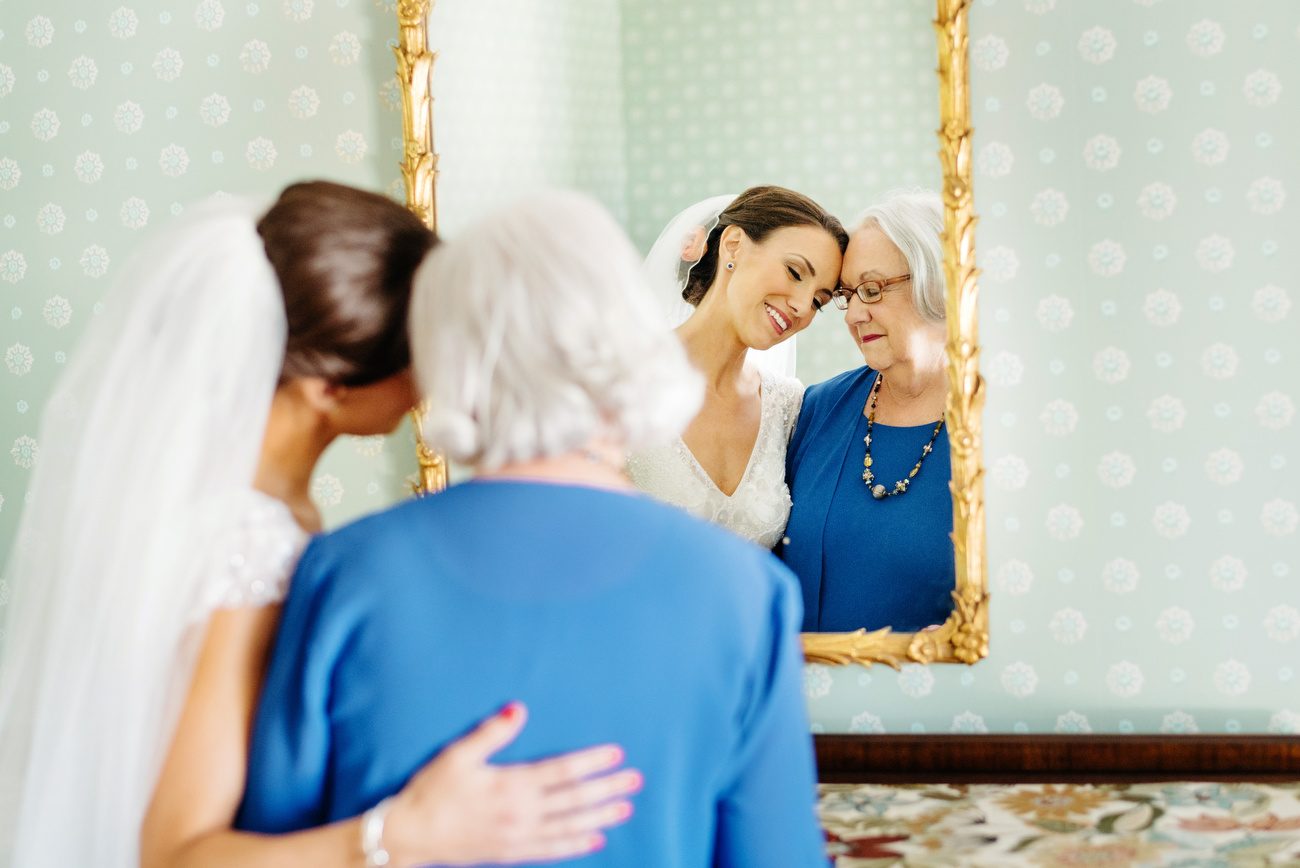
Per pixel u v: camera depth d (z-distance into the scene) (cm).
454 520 70
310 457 99
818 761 157
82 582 88
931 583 154
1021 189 152
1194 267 149
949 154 150
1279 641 150
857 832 136
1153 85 149
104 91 176
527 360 70
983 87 152
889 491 155
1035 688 155
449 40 165
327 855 65
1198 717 152
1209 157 148
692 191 160
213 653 78
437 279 75
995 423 154
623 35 161
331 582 71
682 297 160
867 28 154
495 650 67
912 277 153
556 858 66
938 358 153
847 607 157
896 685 158
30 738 99
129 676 83
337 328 89
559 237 73
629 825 67
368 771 67
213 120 174
